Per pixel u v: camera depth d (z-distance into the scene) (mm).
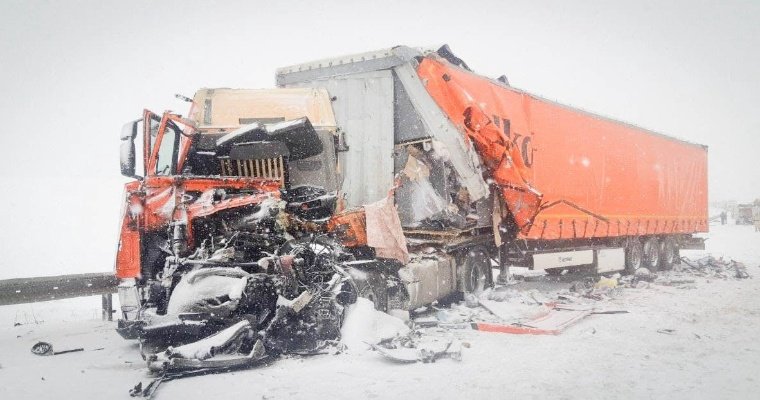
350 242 7406
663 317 8156
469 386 4637
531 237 10383
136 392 4426
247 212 6238
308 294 5883
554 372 5078
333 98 9516
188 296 5285
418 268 7980
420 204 8844
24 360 5801
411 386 4633
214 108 8633
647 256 15648
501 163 9227
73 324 8273
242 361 5102
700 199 19219
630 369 5191
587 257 12844
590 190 12508
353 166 9195
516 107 10305
